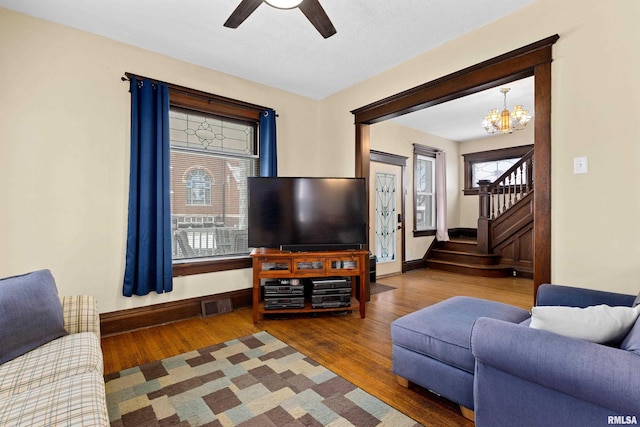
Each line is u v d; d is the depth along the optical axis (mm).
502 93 4133
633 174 1932
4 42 2385
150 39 2850
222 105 3521
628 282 1954
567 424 1132
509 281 4938
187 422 1641
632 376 950
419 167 6230
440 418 1665
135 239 2867
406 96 3281
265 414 1703
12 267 2408
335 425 1615
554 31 2248
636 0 1915
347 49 3039
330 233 3361
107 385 1987
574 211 2164
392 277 5281
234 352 2451
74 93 2658
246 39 2854
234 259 3600
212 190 3555
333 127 4223
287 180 3322
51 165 2562
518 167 5391
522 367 1194
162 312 3084
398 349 1938
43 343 1542
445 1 2334
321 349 2500
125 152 2904
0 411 1085
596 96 2066
